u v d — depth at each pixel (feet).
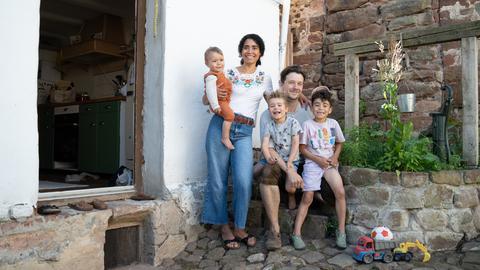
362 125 13.97
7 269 7.93
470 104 11.45
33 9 8.61
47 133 21.53
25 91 8.45
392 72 11.84
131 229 10.79
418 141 11.23
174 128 11.55
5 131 8.14
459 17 15.94
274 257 10.39
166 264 10.75
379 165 11.39
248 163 11.13
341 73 18.62
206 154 12.46
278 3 16.61
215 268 10.25
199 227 12.05
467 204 10.90
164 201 11.07
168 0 11.44
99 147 18.19
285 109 11.21
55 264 8.64
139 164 11.76
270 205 10.91
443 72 16.20
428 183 10.66
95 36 20.42
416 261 10.02
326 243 11.10
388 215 10.70
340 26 18.71
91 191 10.55
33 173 8.55
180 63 11.79
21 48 8.41
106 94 21.58
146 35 11.80
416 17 16.76
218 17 13.33
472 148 11.46
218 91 10.73
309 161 11.35
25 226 8.20
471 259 9.76
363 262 9.86
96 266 9.33
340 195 10.82
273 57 16.48
